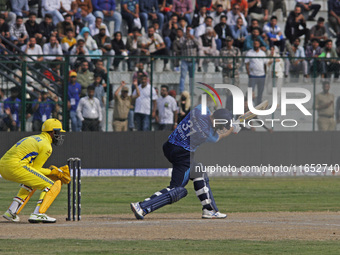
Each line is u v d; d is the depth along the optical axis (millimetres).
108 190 63938
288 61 83438
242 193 62625
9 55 77438
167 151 39188
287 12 104250
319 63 83562
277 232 34594
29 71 80000
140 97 81000
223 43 93688
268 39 97062
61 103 79938
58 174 39062
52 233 33875
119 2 96875
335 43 103562
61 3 91875
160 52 92438
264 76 82875
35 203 53375
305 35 98062
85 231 34688
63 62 79938
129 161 79750
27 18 90688
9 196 58156
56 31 89375
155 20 94812
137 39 92438
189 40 91000
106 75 80250
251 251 28500
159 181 73375
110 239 31766
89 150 79062
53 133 38688
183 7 96375
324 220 40688
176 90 83000
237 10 96250
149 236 32844
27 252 27938
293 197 59125
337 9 103375
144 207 39625
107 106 80438
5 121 78312
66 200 55312
